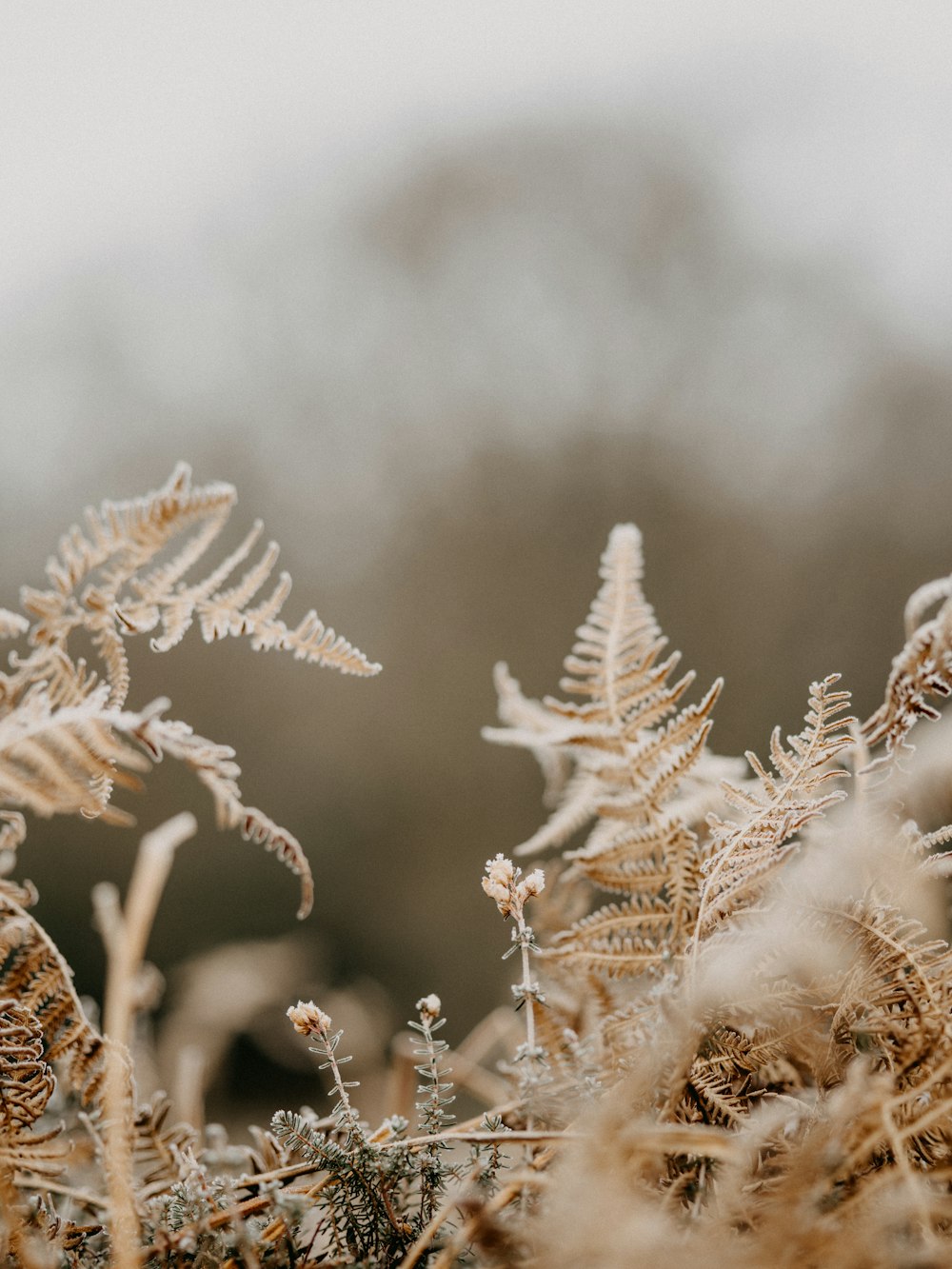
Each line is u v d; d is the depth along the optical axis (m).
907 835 0.68
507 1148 0.71
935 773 0.68
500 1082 0.80
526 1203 0.67
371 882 3.19
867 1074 0.67
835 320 3.63
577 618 3.56
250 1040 1.45
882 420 3.52
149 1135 0.70
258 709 3.31
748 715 3.30
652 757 0.72
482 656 3.50
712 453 3.66
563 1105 0.68
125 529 0.69
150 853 0.66
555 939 0.71
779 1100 0.68
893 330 3.55
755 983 0.68
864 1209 0.64
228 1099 1.50
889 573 3.37
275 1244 0.68
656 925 0.71
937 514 3.38
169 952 2.97
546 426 3.75
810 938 0.68
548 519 3.68
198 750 0.67
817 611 3.38
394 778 3.31
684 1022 0.67
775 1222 0.63
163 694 3.25
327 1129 0.70
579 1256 0.63
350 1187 0.68
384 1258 0.68
